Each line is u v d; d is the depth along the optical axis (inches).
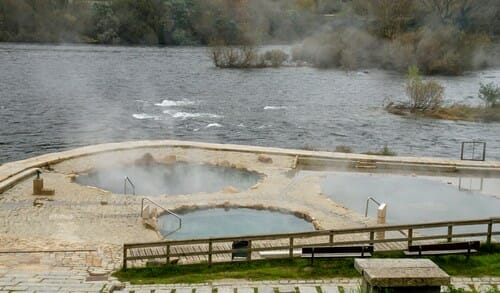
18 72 3164.4
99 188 1011.3
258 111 2174.0
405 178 1110.4
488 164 1181.1
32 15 4901.6
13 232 756.0
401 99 2516.0
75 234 758.5
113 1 5241.1
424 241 729.6
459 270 589.6
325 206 907.4
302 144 1640.0
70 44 4943.4
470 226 841.5
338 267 602.5
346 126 1905.8
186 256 645.3
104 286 537.6
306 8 5615.2
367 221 840.9
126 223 812.6
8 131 1760.6
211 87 2842.0
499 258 621.9
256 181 1077.8
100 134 1750.7
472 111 2137.1
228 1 5300.2
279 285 549.0
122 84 2861.7
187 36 5216.5
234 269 608.1
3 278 558.6
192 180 1075.9
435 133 1812.3
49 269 611.2
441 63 3705.7
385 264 347.6
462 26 4453.7
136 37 5128.0
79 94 2519.7
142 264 632.4
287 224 840.9
